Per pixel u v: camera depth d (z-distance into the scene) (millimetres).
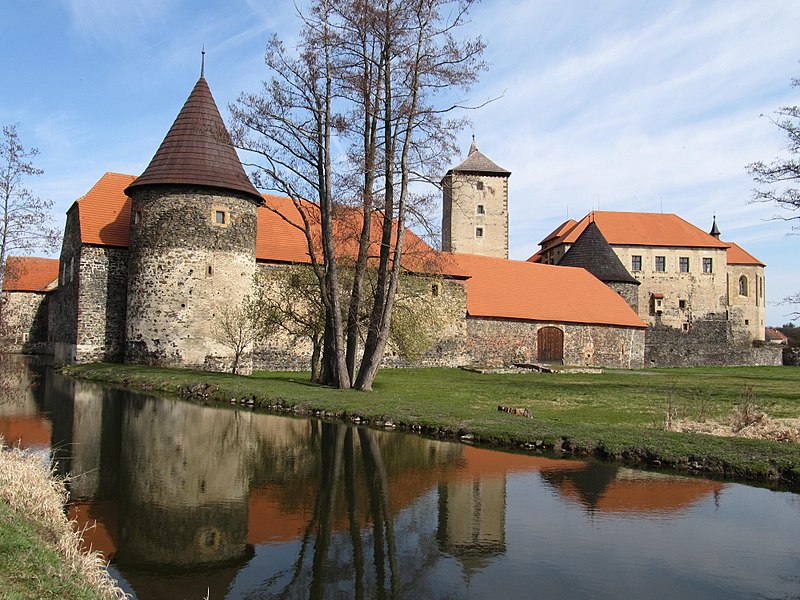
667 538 7617
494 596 6117
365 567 6871
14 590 4969
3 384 18766
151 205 28609
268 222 33594
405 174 21281
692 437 12180
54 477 9680
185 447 12641
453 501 9141
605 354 40906
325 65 21766
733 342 60281
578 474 10547
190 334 28188
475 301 37656
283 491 9664
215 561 7023
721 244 61188
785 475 10039
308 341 31688
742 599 6023
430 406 16719
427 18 20891
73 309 30984
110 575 6637
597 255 48875
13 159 27484
